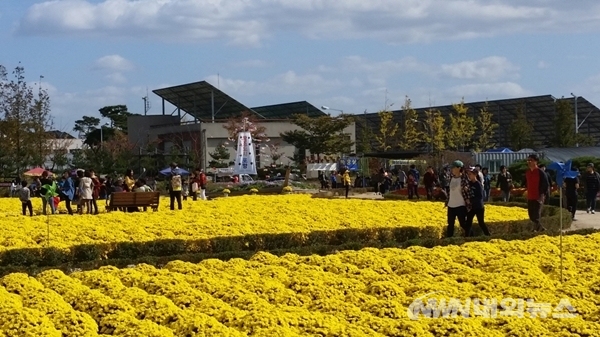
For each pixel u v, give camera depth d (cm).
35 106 7812
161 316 1294
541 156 6259
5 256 2131
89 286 1512
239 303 1392
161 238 2514
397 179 6306
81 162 8706
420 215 3381
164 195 5709
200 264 1744
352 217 3272
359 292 1477
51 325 1230
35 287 1473
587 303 1362
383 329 1227
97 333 1242
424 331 1209
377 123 10925
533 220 2578
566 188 3247
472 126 9338
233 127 9456
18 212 3797
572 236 2114
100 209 3884
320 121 9138
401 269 1681
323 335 1201
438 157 6681
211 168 8781
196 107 10644
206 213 3375
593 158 5362
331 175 6925
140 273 1606
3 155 7712
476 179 2462
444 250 1856
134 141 10906
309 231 2589
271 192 5772
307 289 1484
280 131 10075
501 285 1483
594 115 8838
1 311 1258
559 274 1631
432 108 9931
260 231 2770
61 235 2575
